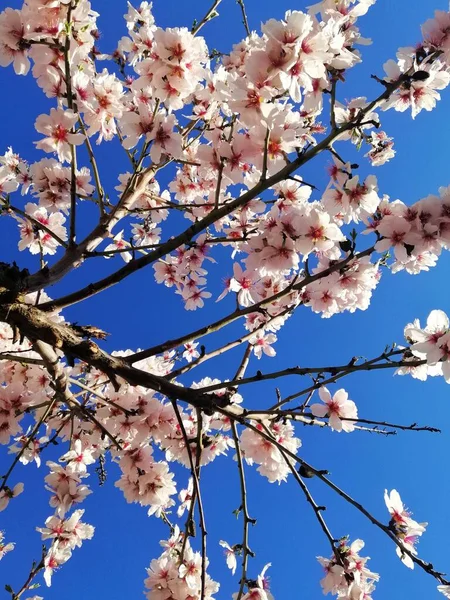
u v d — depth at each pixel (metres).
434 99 2.75
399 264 3.14
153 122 3.04
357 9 2.71
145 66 2.91
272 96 2.47
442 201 2.44
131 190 3.53
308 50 2.30
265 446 3.47
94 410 3.42
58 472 3.78
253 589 2.84
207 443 3.62
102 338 2.71
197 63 2.84
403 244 2.47
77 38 2.85
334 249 3.21
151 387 2.51
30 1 2.66
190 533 2.48
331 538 2.36
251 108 2.54
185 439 2.49
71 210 3.11
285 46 2.22
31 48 2.91
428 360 2.31
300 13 2.23
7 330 3.95
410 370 3.03
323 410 2.81
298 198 3.56
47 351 2.68
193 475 2.47
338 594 2.78
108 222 3.32
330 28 2.41
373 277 3.72
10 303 2.51
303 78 2.33
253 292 3.67
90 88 3.39
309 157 2.44
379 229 2.49
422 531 2.68
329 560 2.87
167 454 3.70
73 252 3.09
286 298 3.78
